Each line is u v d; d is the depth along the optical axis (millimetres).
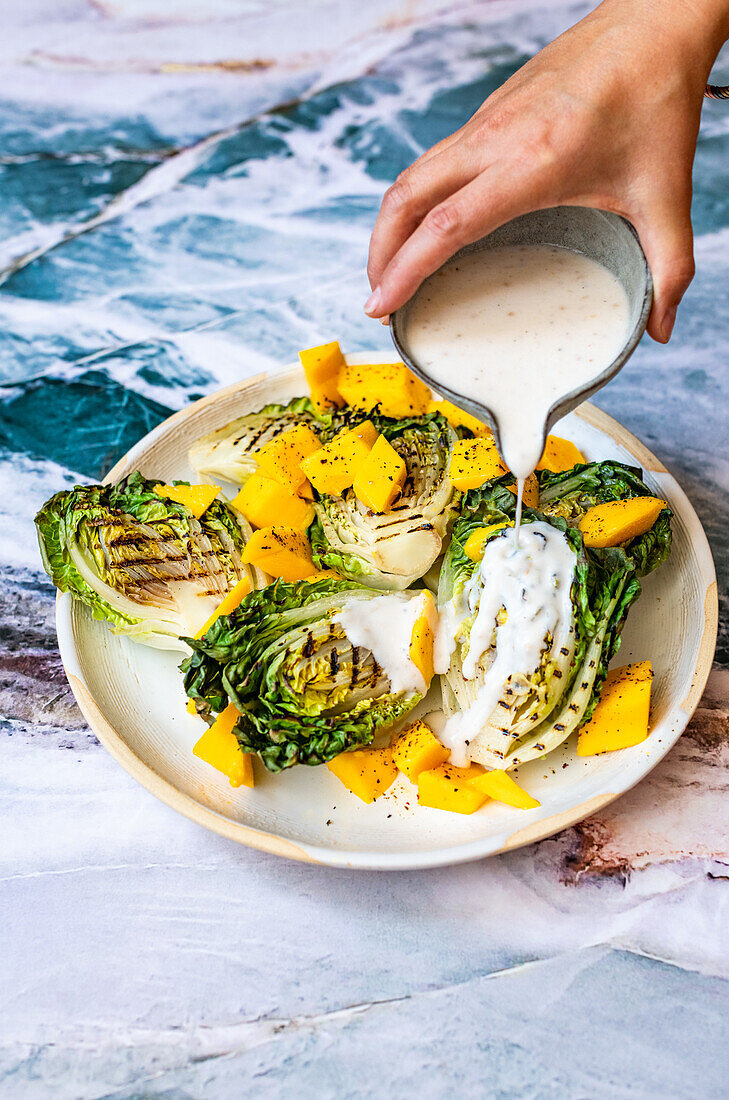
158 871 609
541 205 560
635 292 563
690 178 566
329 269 868
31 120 972
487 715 610
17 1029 569
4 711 668
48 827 626
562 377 572
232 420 748
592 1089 543
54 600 713
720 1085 542
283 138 949
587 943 580
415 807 606
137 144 955
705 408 769
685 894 591
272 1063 555
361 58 1000
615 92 551
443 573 655
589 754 609
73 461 769
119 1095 551
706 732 638
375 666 625
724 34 581
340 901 597
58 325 844
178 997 573
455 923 588
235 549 684
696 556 652
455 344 585
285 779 618
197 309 848
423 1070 551
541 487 683
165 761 621
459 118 942
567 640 609
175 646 662
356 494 683
